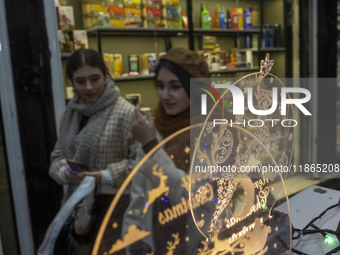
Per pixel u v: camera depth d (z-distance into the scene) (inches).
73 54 45.9
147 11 107.6
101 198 33.9
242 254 31.5
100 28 95.4
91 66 45.2
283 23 140.0
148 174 28.5
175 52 30.3
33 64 64.8
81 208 29.4
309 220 39.4
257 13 146.3
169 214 28.4
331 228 37.5
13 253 67.2
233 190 31.1
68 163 42.5
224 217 30.9
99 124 44.1
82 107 45.8
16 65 63.3
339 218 39.1
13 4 61.9
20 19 62.9
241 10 137.6
